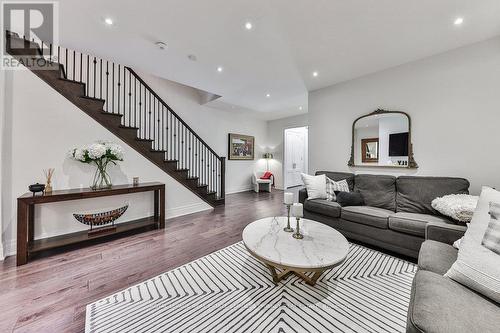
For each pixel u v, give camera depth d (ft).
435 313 2.80
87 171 9.34
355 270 6.65
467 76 8.27
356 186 10.53
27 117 7.92
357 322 4.55
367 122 11.13
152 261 7.18
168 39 8.16
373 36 7.80
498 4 6.13
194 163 16.87
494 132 7.74
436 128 9.00
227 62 10.00
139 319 4.57
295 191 22.03
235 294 5.46
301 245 5.74
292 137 24.14
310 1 6.08
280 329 4.34
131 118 13.60
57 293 5.41
